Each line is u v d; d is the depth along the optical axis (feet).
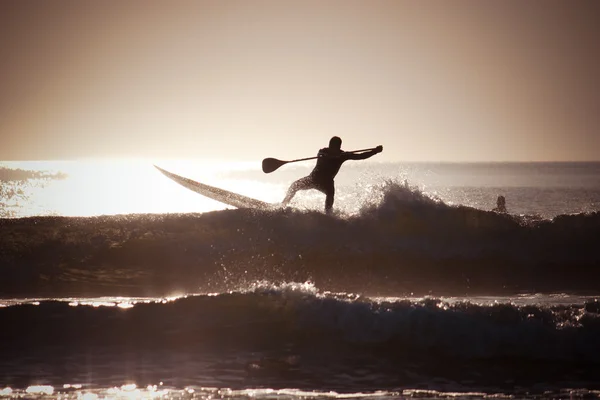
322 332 28.37
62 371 24.85
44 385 23.59
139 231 44.73
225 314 29.71
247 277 40.63
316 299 29.89
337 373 25.03
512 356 26.61
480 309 28.68
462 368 25.63
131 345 27.30
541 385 24.11
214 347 27.20
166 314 29.84
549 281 41.16
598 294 37.91
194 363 25.72
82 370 24.93
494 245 44.52
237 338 27.91
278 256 42.45
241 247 42.96
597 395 23.26
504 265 43.16
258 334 28.22
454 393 23.34
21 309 30.19
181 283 39.24
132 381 23.99
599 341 27.09
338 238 44.09
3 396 22.59
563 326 27.73
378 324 28.22
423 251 43.75
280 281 40.27
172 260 41.83
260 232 44.16
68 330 28.50
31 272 39.91
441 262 43.04
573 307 30.53
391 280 40.83
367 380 24.41
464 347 27.12
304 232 44.19
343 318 28.73
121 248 42.73
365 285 39.91
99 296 36.60
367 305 29.12
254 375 24.71
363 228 44.78
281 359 26.23
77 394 22.85
